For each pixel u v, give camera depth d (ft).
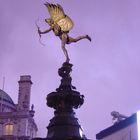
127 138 67.67
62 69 46.19
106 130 75.72
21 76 281.95
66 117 43.39
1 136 264.52
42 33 49.65
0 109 282.97
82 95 44.75
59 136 41.81
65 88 44.29
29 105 275.39
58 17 48.73
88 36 48.80
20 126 267.18
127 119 68.59
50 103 44.32
